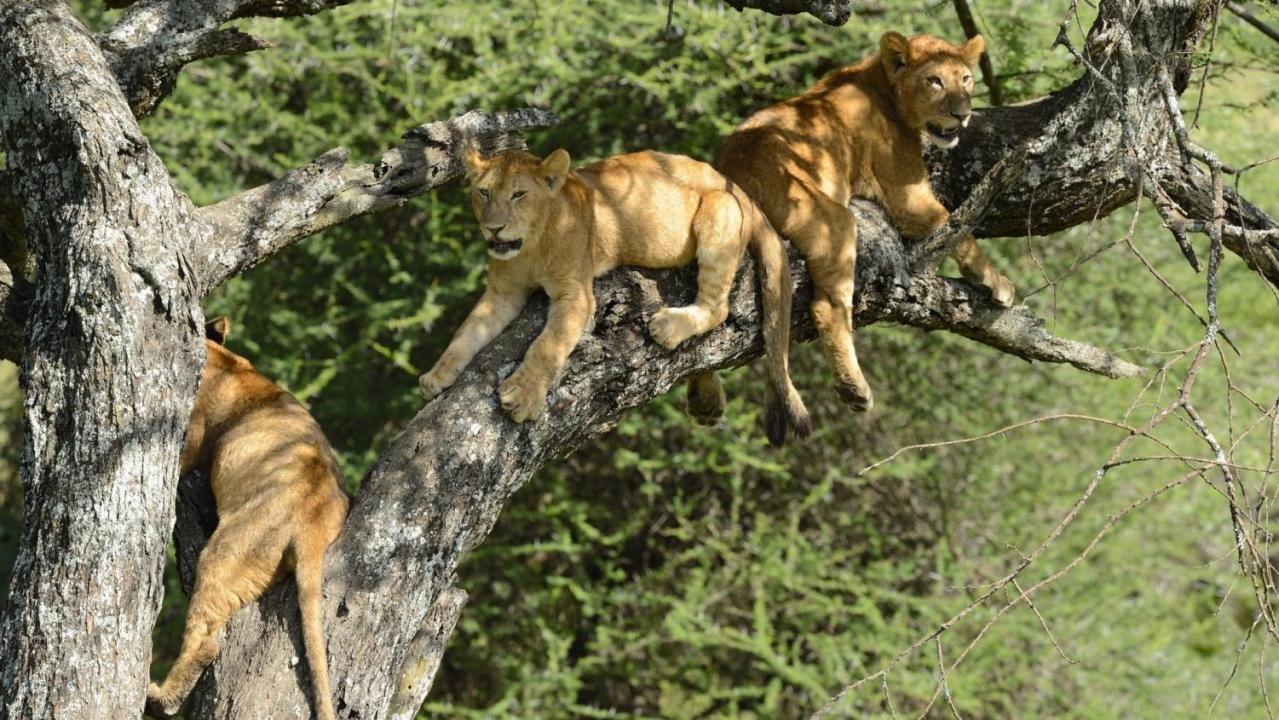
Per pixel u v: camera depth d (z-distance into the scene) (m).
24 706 7.20
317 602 8.44
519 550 20.19
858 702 19.02
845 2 9.57
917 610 20.80
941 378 21.23
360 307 21.83
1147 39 10.82
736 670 21.33
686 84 19.92
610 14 20.45
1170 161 11.35
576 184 9.44
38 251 8.47
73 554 7.48
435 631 9.12
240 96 21.11
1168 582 22.22
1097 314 21.53
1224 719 19.48
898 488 21.27
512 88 20.34
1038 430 20.91
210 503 9.62
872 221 11.06
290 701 8.20
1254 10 15.50
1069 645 19.73
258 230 9.33
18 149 8.61
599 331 9.53
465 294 20.47
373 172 9.98
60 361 7.89
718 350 10.05
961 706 18.62
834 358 10.45
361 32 21.62
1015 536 20.50
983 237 12.06
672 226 9.64
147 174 8.43
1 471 25.14
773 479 21.14
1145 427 7.16
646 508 20.81
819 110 11.17
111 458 7.68
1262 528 7.38
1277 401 7.44
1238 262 21.47
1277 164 21.42
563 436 9.40
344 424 21.92
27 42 8.84
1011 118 11.81
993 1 19.27
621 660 20.88
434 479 8.83
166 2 9.82
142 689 7.49
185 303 8.24
